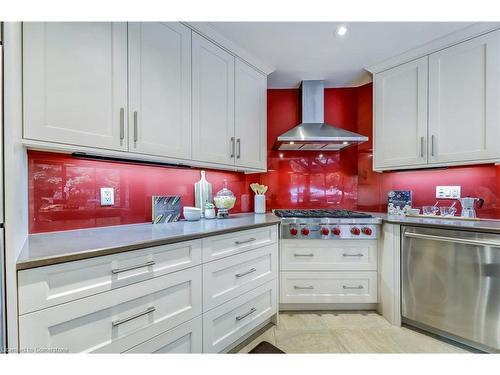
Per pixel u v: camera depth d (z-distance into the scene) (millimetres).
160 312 1104
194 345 1243
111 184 1511
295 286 2023
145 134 1355
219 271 1403
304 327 1824
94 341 897
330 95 2707
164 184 1812
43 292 782
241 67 2018
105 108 1190
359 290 2020
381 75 2209
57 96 1034
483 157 1661
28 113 953
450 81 1801
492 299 1427
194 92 1638
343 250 2025
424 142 1927
